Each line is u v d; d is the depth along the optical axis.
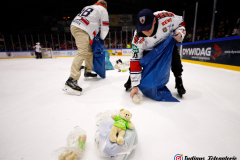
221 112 1.44
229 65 4.12
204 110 1.49
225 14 8.36
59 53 15.59
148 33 1.34
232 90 2.17
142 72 1.70
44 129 1.18
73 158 0.81
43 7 19.31
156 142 1.00
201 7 10.46
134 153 0.90
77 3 19.58
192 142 0.99
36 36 20.25
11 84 2.74
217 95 1.94
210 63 4.92
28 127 1.21
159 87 1.71
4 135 1.10
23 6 18.75
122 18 20.70
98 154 0.87
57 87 2.49
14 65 6.60
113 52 15.75
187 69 4.43
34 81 2.99
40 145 0.98
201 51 5.41
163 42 1.59
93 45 2.60
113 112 1.28
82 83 2.71
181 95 1.80
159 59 1.55
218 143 0.98
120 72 3.96
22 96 2.02
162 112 1.44
